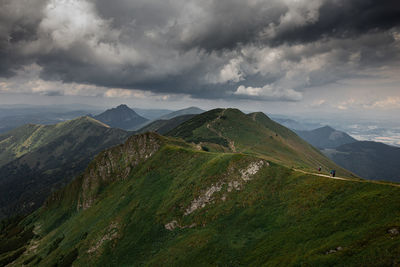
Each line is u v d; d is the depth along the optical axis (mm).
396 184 47281
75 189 165750
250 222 58844
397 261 29969
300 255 40000
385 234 34906
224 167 81875
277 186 66562
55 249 105000
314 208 51344
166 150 120188
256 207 63062
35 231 153250
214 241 57438
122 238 78312
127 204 98500
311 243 41875
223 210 67688
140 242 72938
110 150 156750
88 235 94000
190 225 69688
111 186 133875
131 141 148000
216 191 75500
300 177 65062
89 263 75125
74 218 130750
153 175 107812
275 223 54375
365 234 36906
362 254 33719
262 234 53250
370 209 41969
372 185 48156
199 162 96625
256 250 48781
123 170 136500
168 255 60750
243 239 54500
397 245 31797
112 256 73000
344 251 35656
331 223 43938
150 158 126250
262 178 72000
